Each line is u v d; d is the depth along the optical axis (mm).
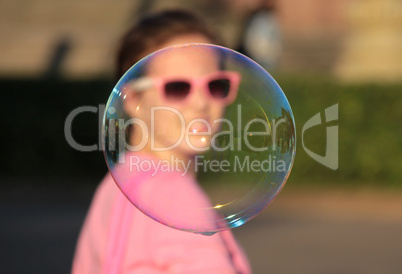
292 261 6469
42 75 12195
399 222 8195
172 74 1699
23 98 11445
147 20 2191
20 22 19922
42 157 11438
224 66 1741
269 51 11508
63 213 8977
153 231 1690
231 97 1721
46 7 20141
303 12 20406
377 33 18422
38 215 8828
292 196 9664
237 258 1800
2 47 19109
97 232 1929
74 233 7840
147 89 1712
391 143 10094
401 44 18094
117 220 1829
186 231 1646
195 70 1708
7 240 7453
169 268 1613
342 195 9695
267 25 11469
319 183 10234
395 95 10109
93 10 19922
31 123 11406
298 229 7805
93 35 19031
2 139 11508
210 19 18891
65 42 18938
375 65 18031
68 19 19859
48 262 6594
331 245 7090
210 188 1686
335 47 18672
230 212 1666
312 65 18156
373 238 7371
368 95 10188
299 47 18688
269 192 1721
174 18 2170
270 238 7395
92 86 11281
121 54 2219
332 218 8414
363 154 10172
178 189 1660
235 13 19219
